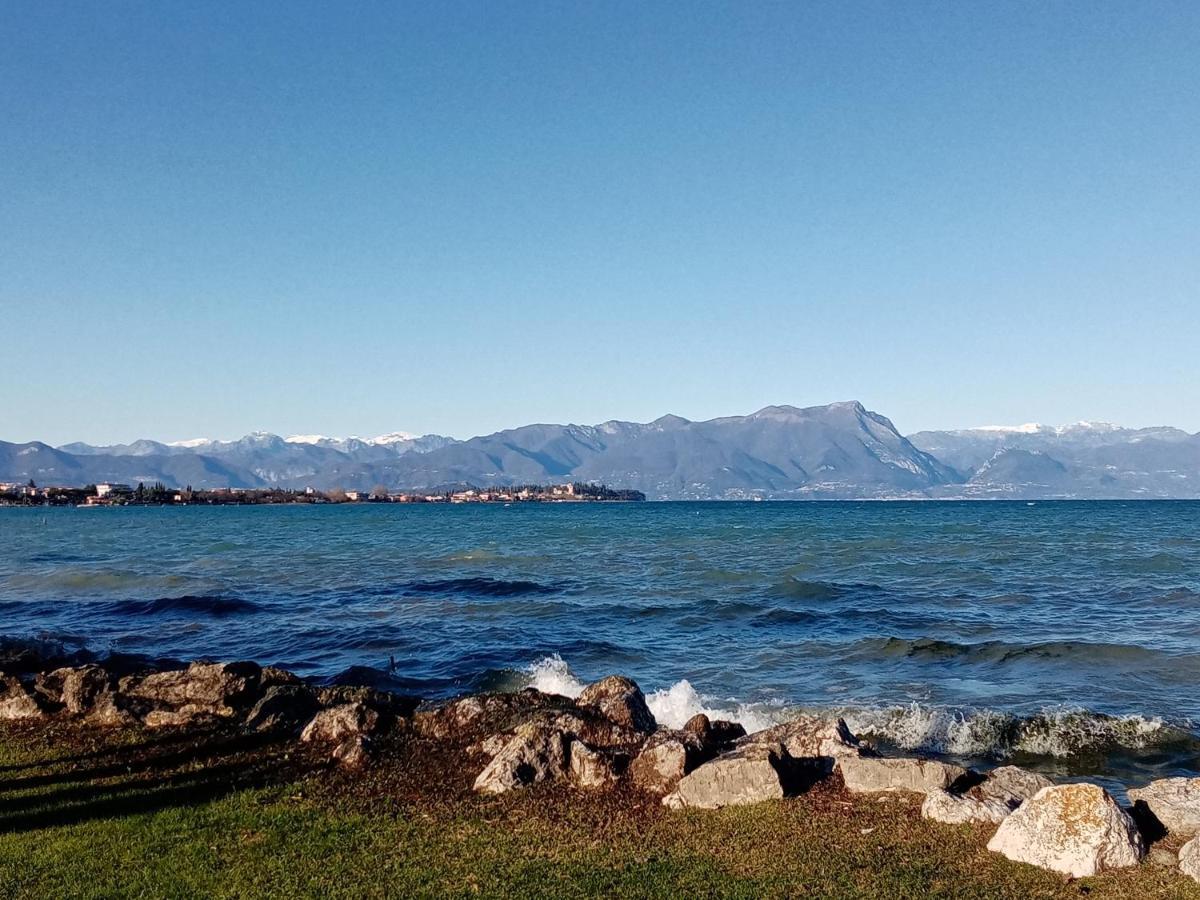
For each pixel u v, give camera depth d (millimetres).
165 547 80875
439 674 25984
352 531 112312
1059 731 18406
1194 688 22641
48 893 10406
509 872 10719
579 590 44188
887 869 10500
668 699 21453
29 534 107312
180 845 11742
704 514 190750
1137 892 9766
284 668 27422
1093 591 42312
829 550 69875
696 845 11391
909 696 22312
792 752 14570
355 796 13656
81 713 19141
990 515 167750
